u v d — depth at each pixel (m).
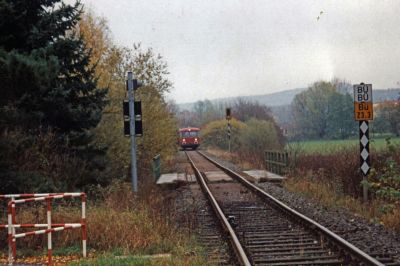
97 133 21.17
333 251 10.50
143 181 23.58
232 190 22.83
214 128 75.00
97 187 17.52
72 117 17.16
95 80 17.92
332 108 86.12
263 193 19.33
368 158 17.31
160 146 28.92
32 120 16.27
